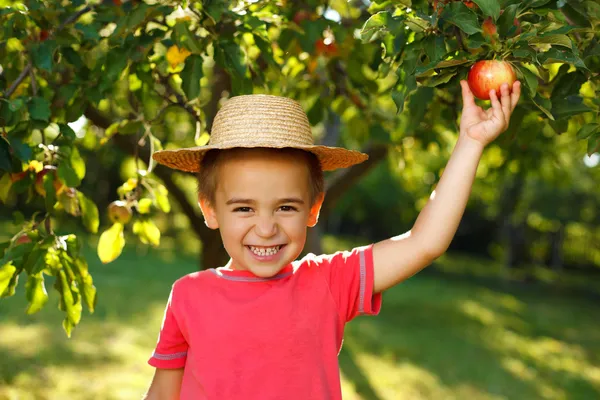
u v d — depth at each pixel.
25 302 8.34
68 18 2.37
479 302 14.24
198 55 2.24
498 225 25.78
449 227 1.77
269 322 1.76
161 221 19.20
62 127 2.11
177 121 4.67
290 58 3.37
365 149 4.80
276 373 1.73
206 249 4.51
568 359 9.34
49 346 6.47
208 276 1.86
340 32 2.74
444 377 7.34
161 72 2.61
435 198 1.79
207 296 1.82
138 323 8.08
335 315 1.82
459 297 14.62
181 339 1.85
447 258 25.28
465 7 1.66
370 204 25.45
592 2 1.81
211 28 2.27
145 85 2.45
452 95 2.94
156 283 11.71
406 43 1.99
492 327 11.20
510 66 1.66
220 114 1.87
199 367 1.76
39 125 2.00
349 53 3.04
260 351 1.74
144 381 5.77
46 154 2.17
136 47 2.25
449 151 4.69
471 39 1.65
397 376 7.12
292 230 1.76
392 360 7.88
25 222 2.18
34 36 2.30
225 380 1.73
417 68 1.65
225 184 1.77
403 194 21.92
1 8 2.30
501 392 7.00
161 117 2.65
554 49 1.61
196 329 1.79
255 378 1.72
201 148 1.75
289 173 1.76
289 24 2.65
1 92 2.01
